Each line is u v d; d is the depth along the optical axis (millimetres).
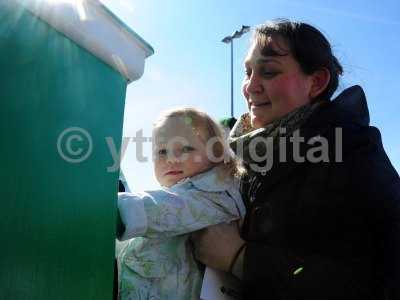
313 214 1586
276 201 1654
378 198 1516
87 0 1120
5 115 847
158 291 1558
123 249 1634
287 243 1600
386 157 1670
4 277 815
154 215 1479
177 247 1644
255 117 1905
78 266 1016
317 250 1570
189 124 1780
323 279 1506
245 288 1628
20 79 895
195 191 1640
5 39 868
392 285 1472
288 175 1674
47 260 923
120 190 1660
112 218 1159
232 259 1647
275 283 1552
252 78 1896
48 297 917
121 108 1255
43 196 927
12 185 848
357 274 1515
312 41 1874
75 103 1062
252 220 1690
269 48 1854
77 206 1030
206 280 1618
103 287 1100
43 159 937
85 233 1049
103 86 1184
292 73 1851
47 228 930
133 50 1313
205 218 1613
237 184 1826
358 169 1570
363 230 1551
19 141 875
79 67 1093
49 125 964
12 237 838
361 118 1804
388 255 1492
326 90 1944
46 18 984
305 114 1812
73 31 1063
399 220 1497
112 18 1220
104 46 1178
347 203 1561
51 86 983
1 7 865
